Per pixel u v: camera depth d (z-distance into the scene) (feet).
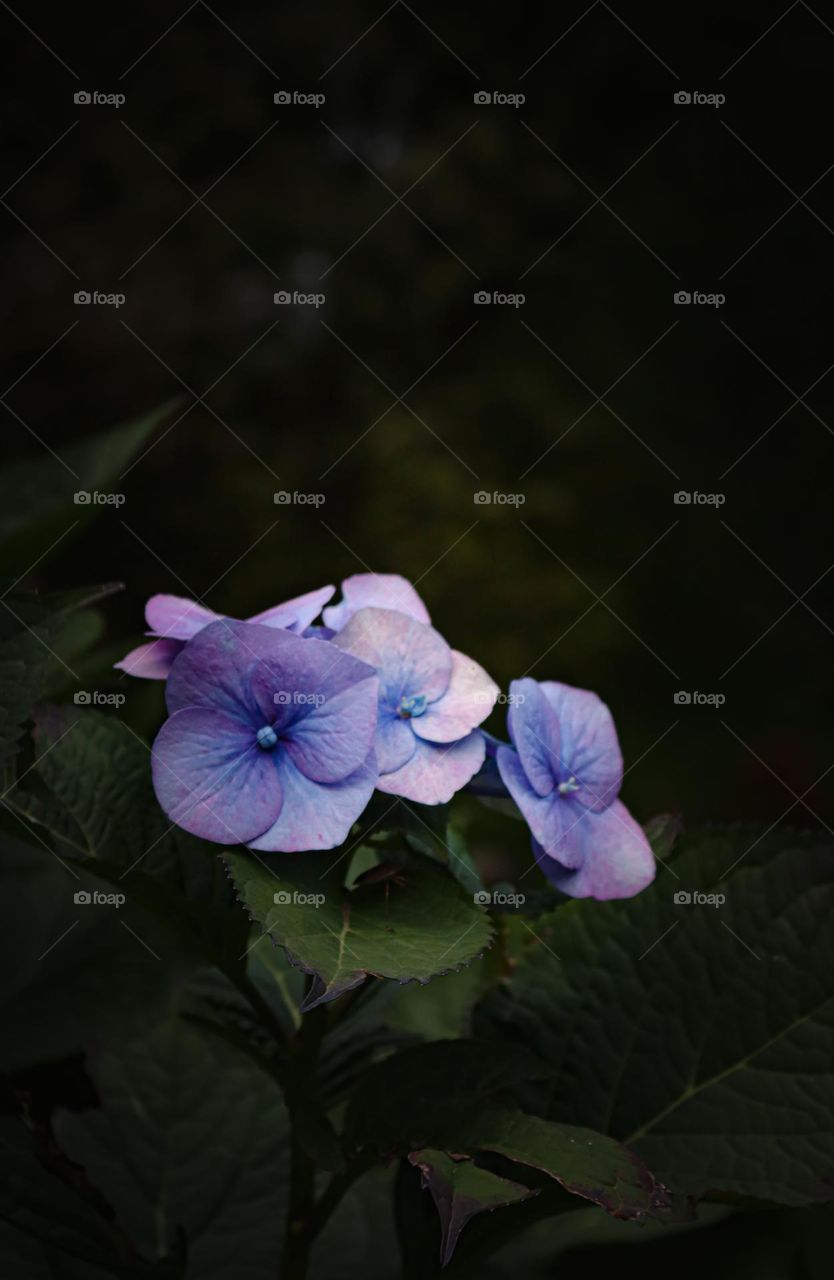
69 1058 4.21
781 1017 3.88
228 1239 4.60
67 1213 3.61
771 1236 5.07
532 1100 3.97
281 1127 4.94
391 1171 5.08
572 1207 3.52
